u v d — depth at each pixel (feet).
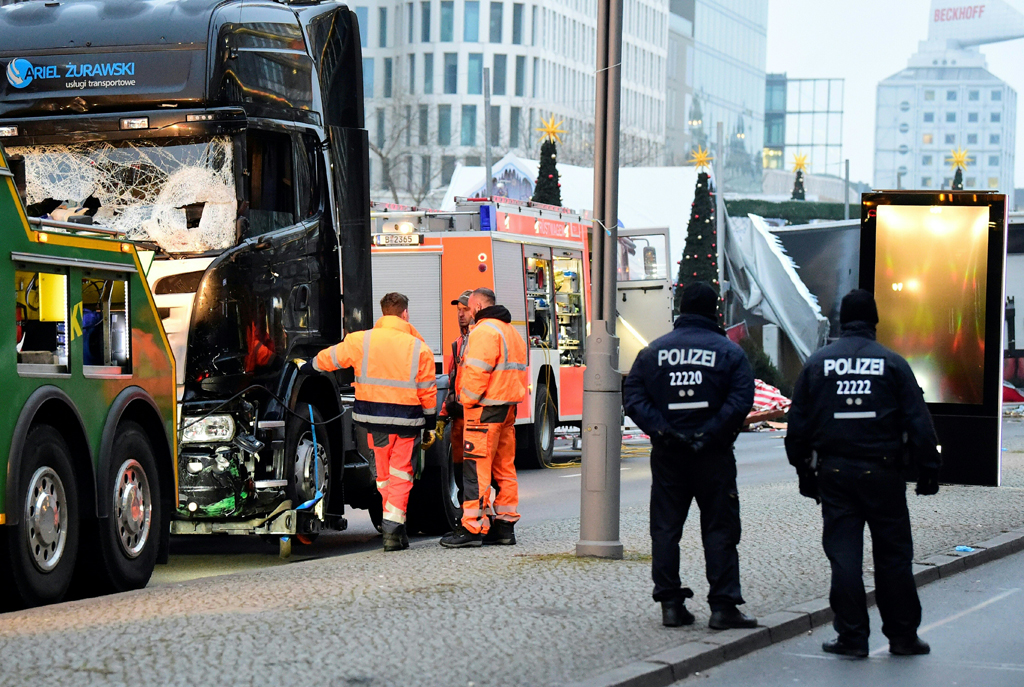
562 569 75.15
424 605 63.36
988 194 124.16
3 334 60.85
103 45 82.28
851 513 60.54
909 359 126.62
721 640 58.95
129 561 71.46
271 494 80.23
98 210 80.28
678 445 60.95
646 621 61.93
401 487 86.84
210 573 83.30
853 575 59.98
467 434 87.66
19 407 61.82
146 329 73.61
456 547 87.76
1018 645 63.00
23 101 82.07
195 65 80.94
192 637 54.85
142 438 73.10
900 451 60.23
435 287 155.33
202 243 79.15
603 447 80.02
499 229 155.84
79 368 67.10
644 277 181.78
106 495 68.80
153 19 82.74
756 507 109.70
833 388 60.44
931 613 71.10
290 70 85.46
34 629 56.44
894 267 126.82
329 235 87.40
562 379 168.86
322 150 86.94
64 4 85.05
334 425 89.61
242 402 79.51
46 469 64.34
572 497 128.98
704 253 346.54
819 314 335.67
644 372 62.54
